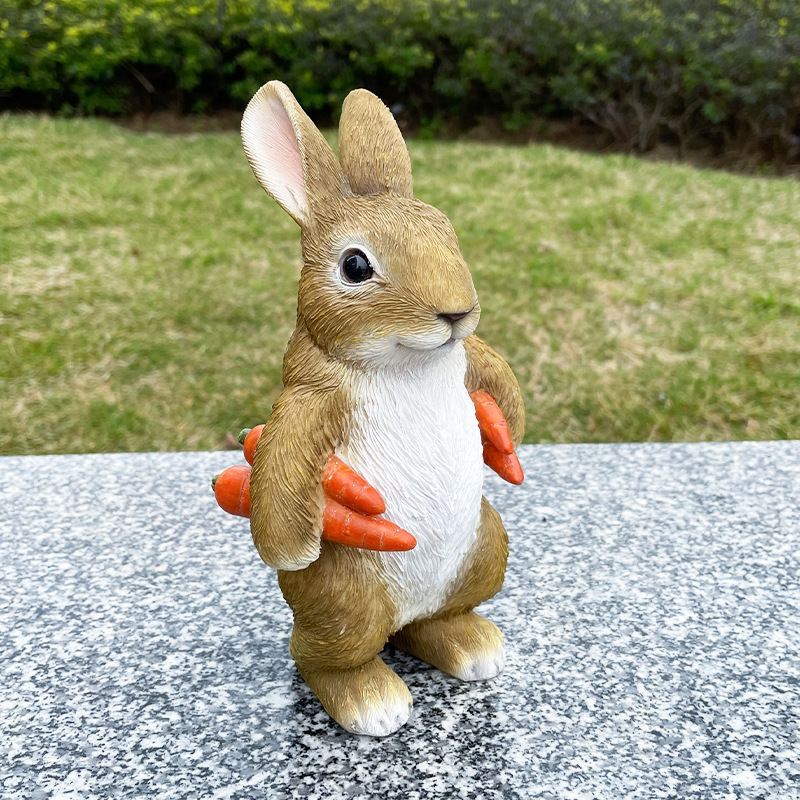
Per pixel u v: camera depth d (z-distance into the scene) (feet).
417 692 1.25
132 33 4.72
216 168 4.18
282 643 1.36
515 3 4.68
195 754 1.16
